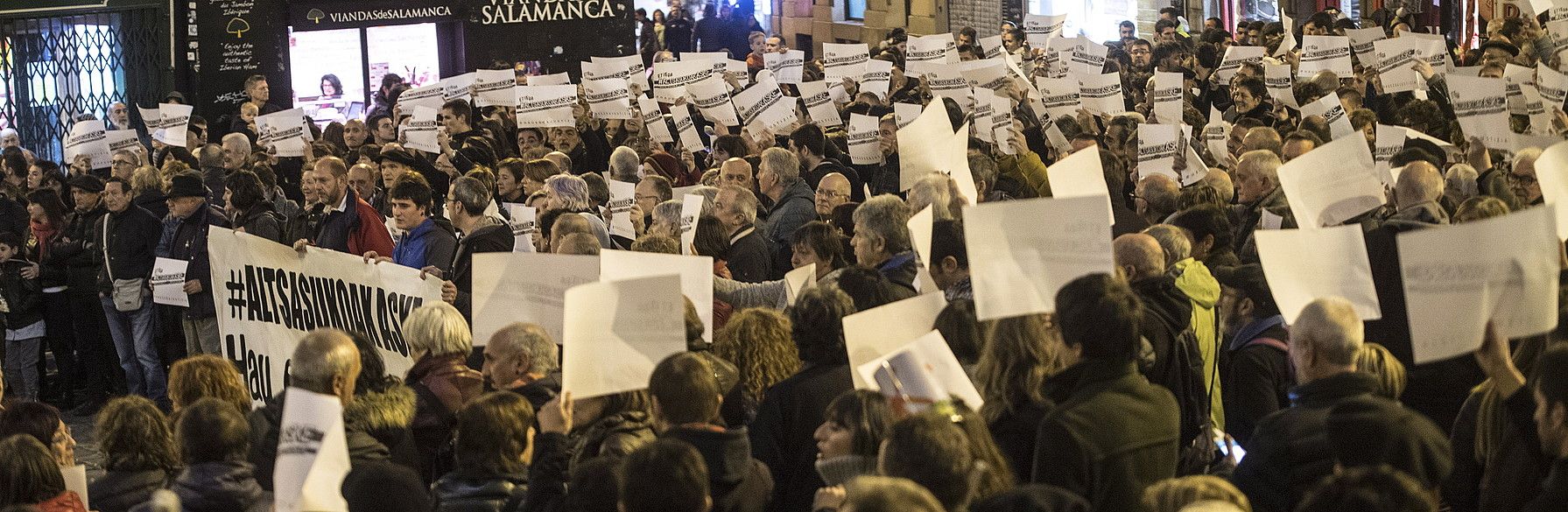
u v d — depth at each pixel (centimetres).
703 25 2150
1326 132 1015
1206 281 626
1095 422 417
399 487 440
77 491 534
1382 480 311
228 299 942
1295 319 496
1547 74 960
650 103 1305
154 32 2050
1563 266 530
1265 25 1952
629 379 493
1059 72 1515
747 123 1282
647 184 967
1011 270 448
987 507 360
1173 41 1809
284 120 1347
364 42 2067
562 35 2091
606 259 622
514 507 488
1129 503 416
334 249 980
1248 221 811
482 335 625
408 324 629
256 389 939
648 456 379
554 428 489
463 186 884
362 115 2073
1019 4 2433
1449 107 1269
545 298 624
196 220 1075
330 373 535
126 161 1274
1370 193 646
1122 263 568
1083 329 429
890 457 385
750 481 462
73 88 2053
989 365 460
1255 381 568
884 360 473
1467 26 2617
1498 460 429
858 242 700
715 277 769
